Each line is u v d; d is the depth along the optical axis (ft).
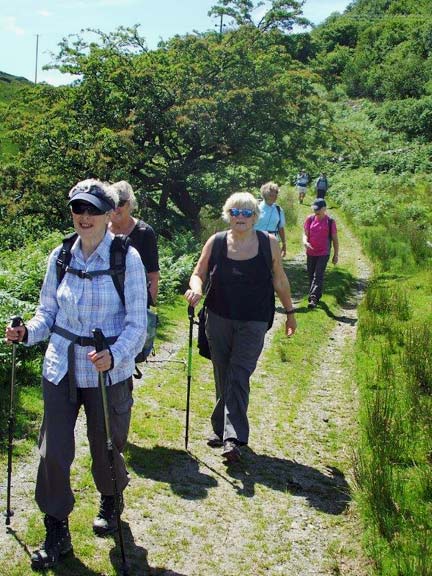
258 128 55.72
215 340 17.75
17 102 61.00
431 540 13.56
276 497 15.98
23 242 49.78
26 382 21.74
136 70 55.06
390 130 146.61
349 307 37.50
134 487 15.90
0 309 23.94
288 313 18.08
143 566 12.97
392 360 25.48
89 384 12.55
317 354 27.89
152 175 57.36
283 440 19.21
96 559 13.00
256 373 24.93
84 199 12.10
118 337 12.35
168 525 14.47
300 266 50.24
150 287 17.43
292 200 83.92
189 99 53.36
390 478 15.80
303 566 13.47
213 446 18.43
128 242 12.74
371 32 250.57
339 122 158.71
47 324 12.87
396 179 97.50
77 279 12.48
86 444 17.81
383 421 18.51
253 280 17.26
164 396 21.85
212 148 57.36
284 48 61.16
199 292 17.11
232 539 14.21
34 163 53.83
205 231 53.21
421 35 221.66
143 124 54.44
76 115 55.52
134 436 18.60
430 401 20.45
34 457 16.87
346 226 69.67
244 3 62.28
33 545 13.24
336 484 16.79
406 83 180.55
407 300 33.83
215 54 56.80
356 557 13.75
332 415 21.33
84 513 14.46
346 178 103.91
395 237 57.36
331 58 228.43
